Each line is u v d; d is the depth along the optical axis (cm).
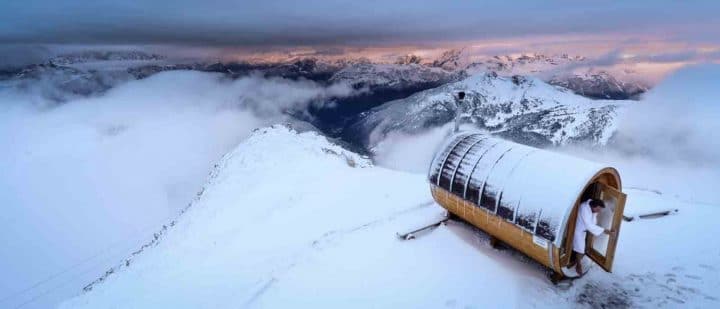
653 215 1395
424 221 1445
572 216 941
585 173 909
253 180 3291
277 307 1035
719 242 1174
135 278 1825
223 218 2448
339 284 1112
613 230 935
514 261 1145
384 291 1059
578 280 1042
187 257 1877
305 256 1314
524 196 984
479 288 1034
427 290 1046
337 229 1550
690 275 1027
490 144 1198
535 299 976
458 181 1180
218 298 1198
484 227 1156
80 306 1652
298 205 2169
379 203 1819
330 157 3600
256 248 1616
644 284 1010
